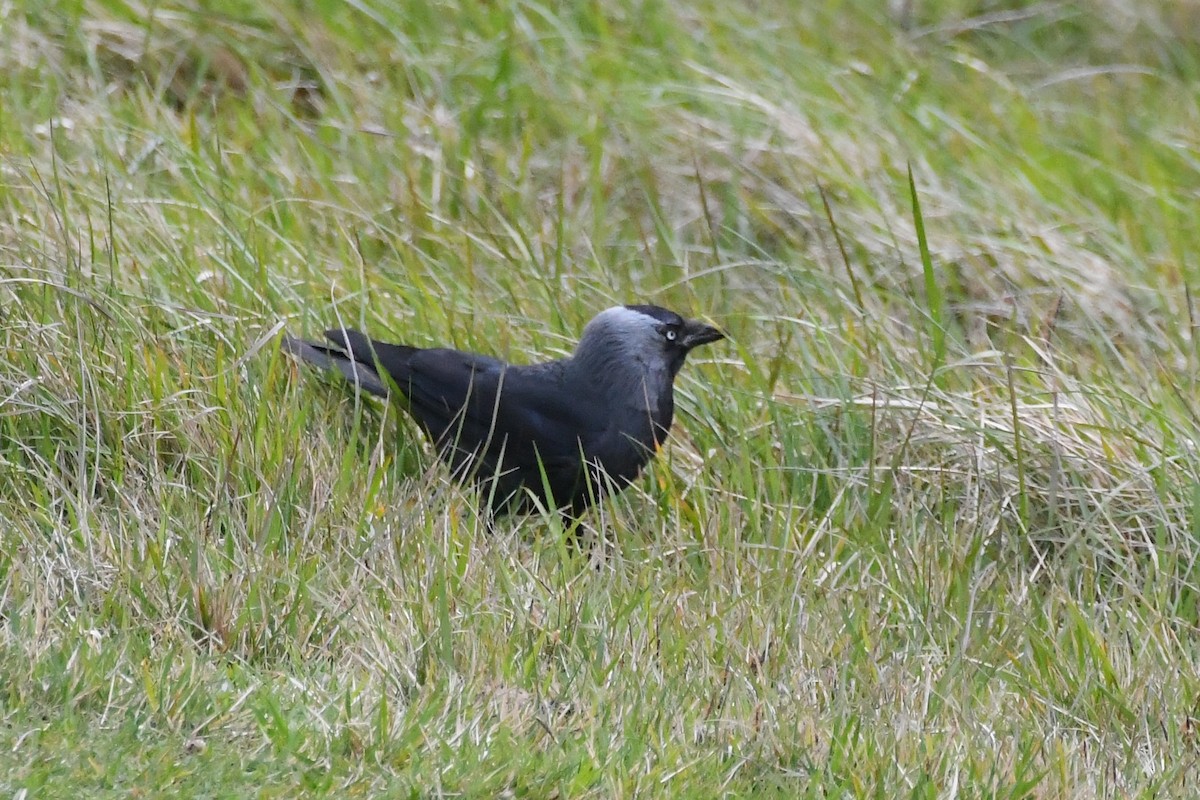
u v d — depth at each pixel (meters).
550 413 10.74
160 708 6.93
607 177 14.38
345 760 6.80
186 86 14.89
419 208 13.30
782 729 7.70
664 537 10.12
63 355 9.99
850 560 9.64
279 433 9.66
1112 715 8.66
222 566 8.41
